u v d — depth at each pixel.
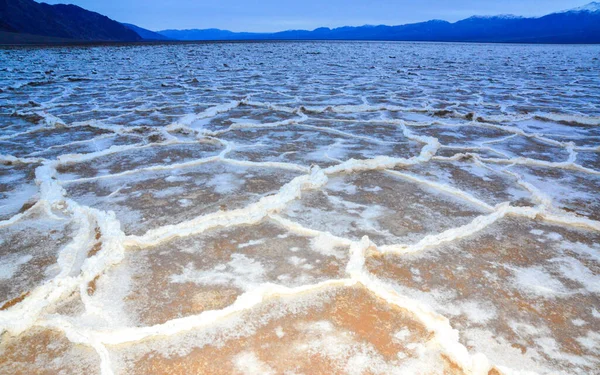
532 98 6.06
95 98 5.71
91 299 1.29
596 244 1.72
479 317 1.25
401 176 2.53
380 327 1.19
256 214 1.87
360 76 9.00
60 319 1.19
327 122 4.24
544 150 3.31
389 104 5.40
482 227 1.82
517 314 1.26
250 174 2.52
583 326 1.22
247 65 11.80
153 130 3.79
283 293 1.32
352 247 1.57
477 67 11.88
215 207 2.01
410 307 1.25
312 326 1.19
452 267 1.51
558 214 1.96
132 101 5.40
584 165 2.88
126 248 1.61
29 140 3.46
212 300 1.30
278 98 5.86
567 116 4.57
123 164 2.75
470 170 2.71
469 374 1.02
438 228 1.84
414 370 1.04
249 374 1.02
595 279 1.46
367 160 2.66
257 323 1.20
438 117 4.65
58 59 12.83
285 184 2.23
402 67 11.60
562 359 1.09
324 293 1.33
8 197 2.16
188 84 7.33
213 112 4.67
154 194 2.18
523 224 1.89
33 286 1.36
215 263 1.51
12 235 1.71
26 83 6.93
